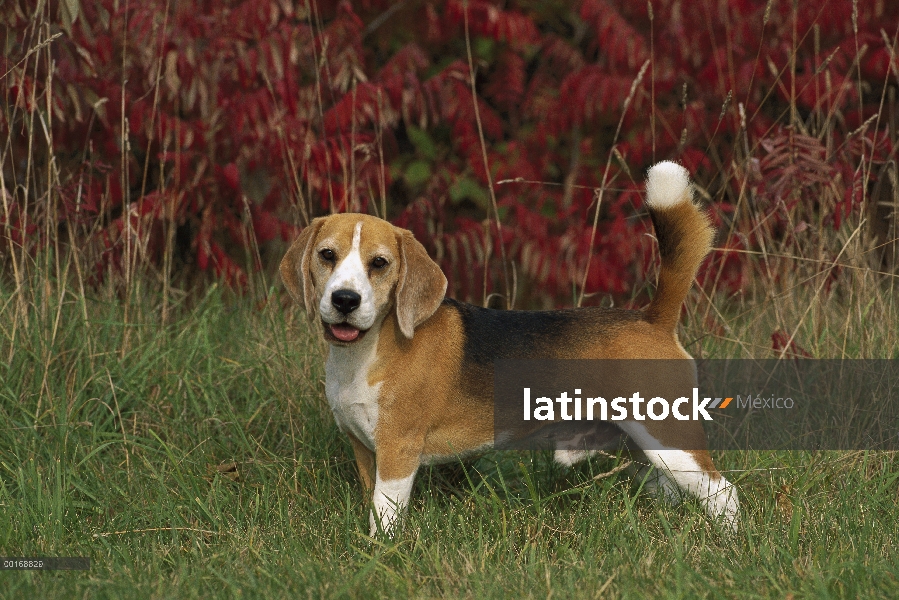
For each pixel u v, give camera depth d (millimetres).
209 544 5250
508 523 5418
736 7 9148
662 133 9648
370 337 5184
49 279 6969
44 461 6066
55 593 4496
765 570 4746
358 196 8492
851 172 7441
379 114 8641
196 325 7625
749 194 8484
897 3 9664
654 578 4652
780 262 7793
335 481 6129
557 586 4492
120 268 7863
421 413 5316
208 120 8773
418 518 5398
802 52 10109
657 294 5578
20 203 7812
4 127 7684
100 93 8297
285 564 4797
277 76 8812
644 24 9867
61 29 7688
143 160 9586
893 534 5312
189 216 9203
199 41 8703
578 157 10523
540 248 9523
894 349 6883
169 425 6562
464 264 9742
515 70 10586
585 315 5664
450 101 9547
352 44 9188
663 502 5836
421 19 10414
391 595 4488
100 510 5672
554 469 6203
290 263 5367
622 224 9211
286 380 6859
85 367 6754
